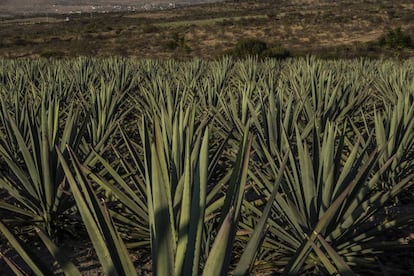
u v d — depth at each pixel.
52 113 5.21
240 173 2.33
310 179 4.17
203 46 54.50
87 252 5.11
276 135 6.28
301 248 2.68
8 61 23.52
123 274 2.35
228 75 14.38
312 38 56.31
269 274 4.59
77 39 65.44
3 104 6.92
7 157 5.24
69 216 5.37
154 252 2.05
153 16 132.25
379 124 6.13
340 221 4.25
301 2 155.25
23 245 2.42
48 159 4.99
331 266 2.64
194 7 168.12
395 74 13.44
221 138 7.66
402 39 41.44
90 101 9.30
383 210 6.09
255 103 9.21
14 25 112.06
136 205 4.70
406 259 4.82
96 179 4.62
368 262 4.25
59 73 15.08
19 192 5.39
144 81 14.60
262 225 2.16
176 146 3.10
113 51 51.91
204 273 1.89
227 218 1.84
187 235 2.02
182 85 12.48
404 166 6.62
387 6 89.56
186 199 2.01
